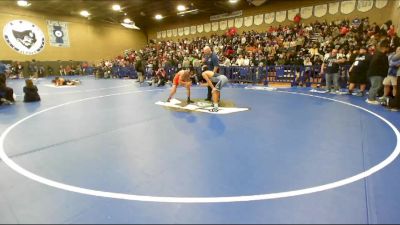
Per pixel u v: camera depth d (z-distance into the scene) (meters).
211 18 26.39
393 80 7.18
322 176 3.13
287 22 21.33
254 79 14.23
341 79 11.45
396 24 13.79
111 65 24.50
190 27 28.55
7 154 4.00
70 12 25.14
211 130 5.18
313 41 16.53
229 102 8.38
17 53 23.36
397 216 2.35
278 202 2.60
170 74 17.03
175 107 7.60
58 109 7.64
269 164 3.50
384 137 4.61
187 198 2.69
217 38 23.83
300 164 3.49
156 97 9.72
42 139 4.74
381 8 16.70
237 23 24.47
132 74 21.66
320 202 2.59
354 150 3.98
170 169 3.39
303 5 20.30
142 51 28.20
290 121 5.82
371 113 6.52
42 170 3.40
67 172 3.33
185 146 4.26
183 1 20.61
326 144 4.27
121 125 5.65
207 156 3.82
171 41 29.19
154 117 6.37
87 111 7.27
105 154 3.95
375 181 3.00
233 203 2.59
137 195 2.76
